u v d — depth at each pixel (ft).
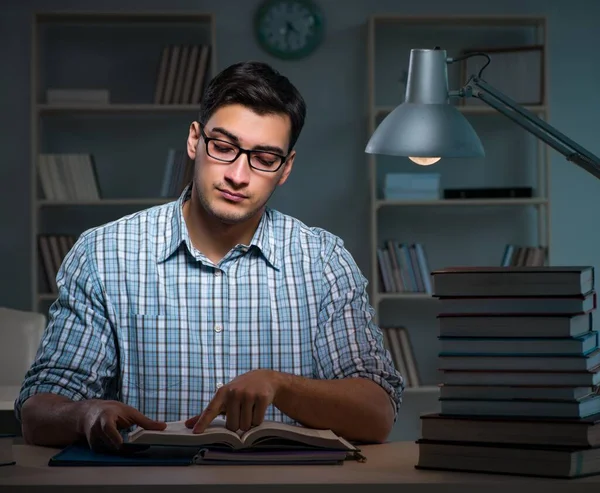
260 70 6.19
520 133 17.90
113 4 17.63
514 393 4.86
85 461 5.06
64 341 6.52
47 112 17.16
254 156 6.14
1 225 17.63
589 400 4.89
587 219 18.11
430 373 17.90
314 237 7.16
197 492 4.46
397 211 17.95
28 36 17.60
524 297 4.92
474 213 18.02
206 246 6.82
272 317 6.83
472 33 17.87
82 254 6.83
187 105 16.74
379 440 6.03
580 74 18.12
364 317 6.95
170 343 6.72
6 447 5.13
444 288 5.00
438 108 7.40
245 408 5.35
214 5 17.70
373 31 17.04
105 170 17.69
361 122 17.81
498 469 4.73
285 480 4.57
